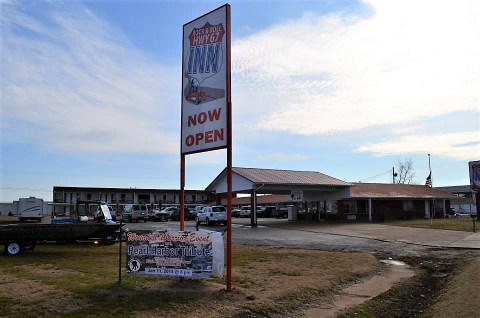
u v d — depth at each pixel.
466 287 11.07
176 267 10.62
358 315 9.21
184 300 9.16
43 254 17.22
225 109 10.82
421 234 28.52
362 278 13.43
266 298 9.79
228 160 10.59
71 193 69.31
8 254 17.02
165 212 51.47
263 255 17.47
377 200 49.34
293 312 9.20
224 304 9.09
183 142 11.81
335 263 15.54
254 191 38.62
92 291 9.72
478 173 40.41
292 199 43.91
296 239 25.78
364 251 20.19
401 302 10.88
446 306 9.61
